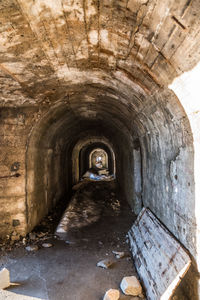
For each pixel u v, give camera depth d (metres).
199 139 1.95
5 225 4.42
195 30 1.48
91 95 4.74
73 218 5.82
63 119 6.22
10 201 4.46
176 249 2.42
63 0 1.80
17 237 4.38
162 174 3.31
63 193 8.72
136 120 4.46
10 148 4.51
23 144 4.54
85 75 3.54
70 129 7.99
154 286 2.45
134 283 2.67
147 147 4.48
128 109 4.40
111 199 8.27
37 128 4.82
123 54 2.53
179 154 2.49
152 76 2.46
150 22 1.80
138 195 5.90
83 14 1.98
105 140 12.52
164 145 3.14
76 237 4.59
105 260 3.41
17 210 4.47
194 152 2.06
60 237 4.58
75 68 3.22
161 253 2.71
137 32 2.02
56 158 7.41
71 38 2.38
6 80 3.36
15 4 1.81
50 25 2.13
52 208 6.84
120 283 2.87
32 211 4.88
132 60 2.54
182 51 1.72
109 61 2.85
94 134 11.46
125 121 5.50
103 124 8.41
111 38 2.31
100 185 10.95
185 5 1.40
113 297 2.43
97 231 4.96
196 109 1.90
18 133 4.54
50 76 3.42
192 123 2.04
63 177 8.74
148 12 1.71
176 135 2.55
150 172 4.28
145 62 2.37
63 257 3.66
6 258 3.64
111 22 2.04
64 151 8.77
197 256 1.99
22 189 4.50
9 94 3.90
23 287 2.80
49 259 3.59
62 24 2.13
